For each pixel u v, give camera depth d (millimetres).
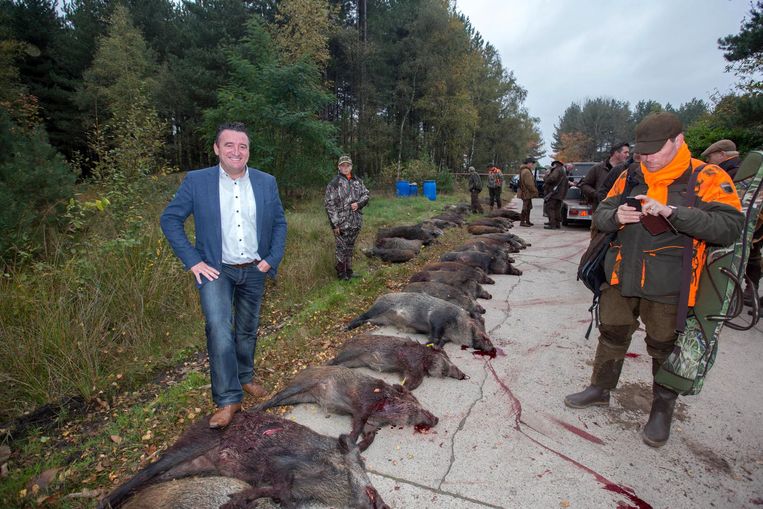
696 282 2836
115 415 3748
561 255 9914
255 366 4477
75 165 13281
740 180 2783
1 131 7316
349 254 7582
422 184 25500
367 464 3062
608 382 3598
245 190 3357
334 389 3713
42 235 6254
